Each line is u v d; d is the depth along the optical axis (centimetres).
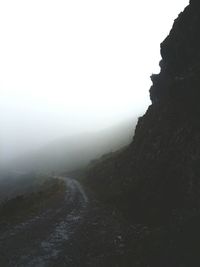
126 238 1750
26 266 1369
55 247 1662
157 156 2717
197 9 2803
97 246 1681
